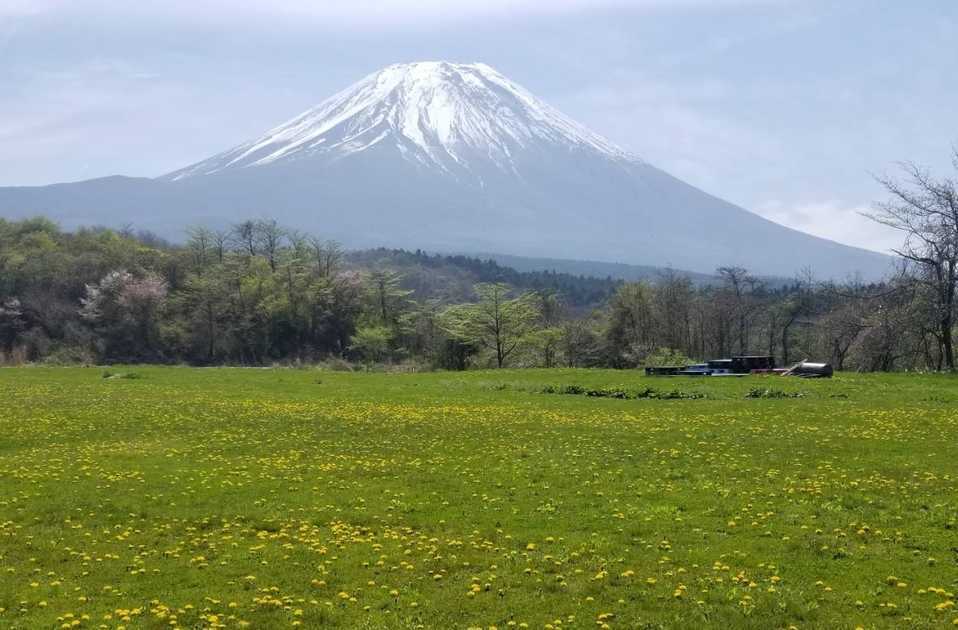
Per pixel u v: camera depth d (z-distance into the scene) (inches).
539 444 1300.4
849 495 909.8
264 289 5177.2
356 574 688.4
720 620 578.9
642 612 596.7
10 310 4884.4
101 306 5002.5
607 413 1672.0
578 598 624.1
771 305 4675.2
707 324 4781.0
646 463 1123.9
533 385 2298.2
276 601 624.1
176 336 5000.0
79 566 713.0
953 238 2650.1
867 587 633.6
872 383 2097.7
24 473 1082.1
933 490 927.7
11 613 604.4
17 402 1921.8
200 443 1336.1
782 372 2412.6
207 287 5083.7
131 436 1412.4
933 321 2743.6
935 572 663.1
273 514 880.3
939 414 1521.9
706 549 729.6
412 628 576.1
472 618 593.6
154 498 946.7
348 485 1015.0
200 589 659.4
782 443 1245.1
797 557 703.7
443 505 909.2
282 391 2274.9
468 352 4714.6
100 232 6412.4
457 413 1713.8
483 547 754.2
